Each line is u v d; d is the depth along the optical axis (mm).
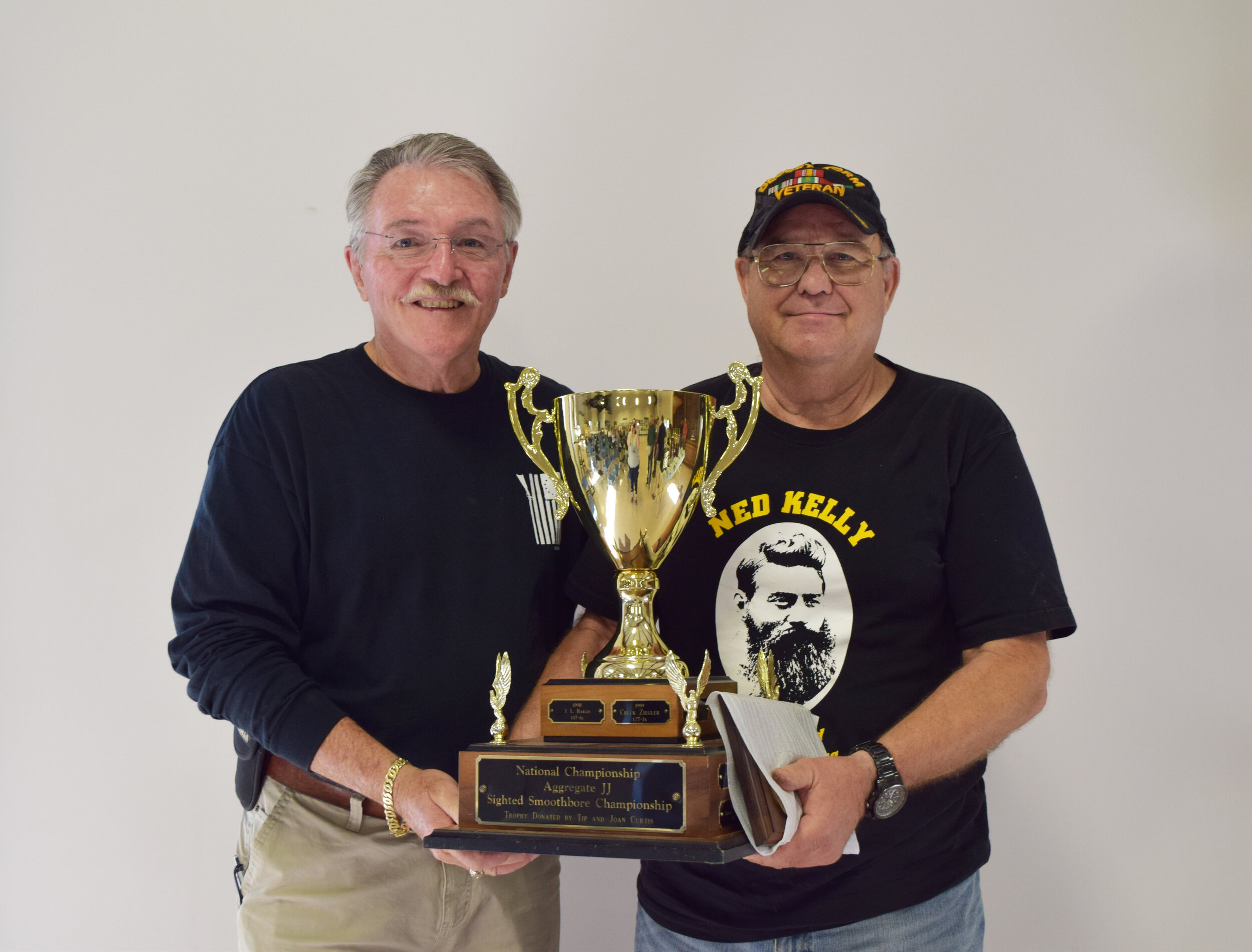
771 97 2422
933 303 2354
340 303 2473
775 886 1555
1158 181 2283
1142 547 2229
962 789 1580
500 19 2510
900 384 1690
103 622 2426
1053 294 2305
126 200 2535
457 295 1698
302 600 1727
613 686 1289
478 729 1702
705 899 1614
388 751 1480
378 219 1718
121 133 2551
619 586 1442
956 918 1580
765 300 1629
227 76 2547
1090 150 2311
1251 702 2158
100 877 2369
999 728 1429
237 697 1550
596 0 2480
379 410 1772
